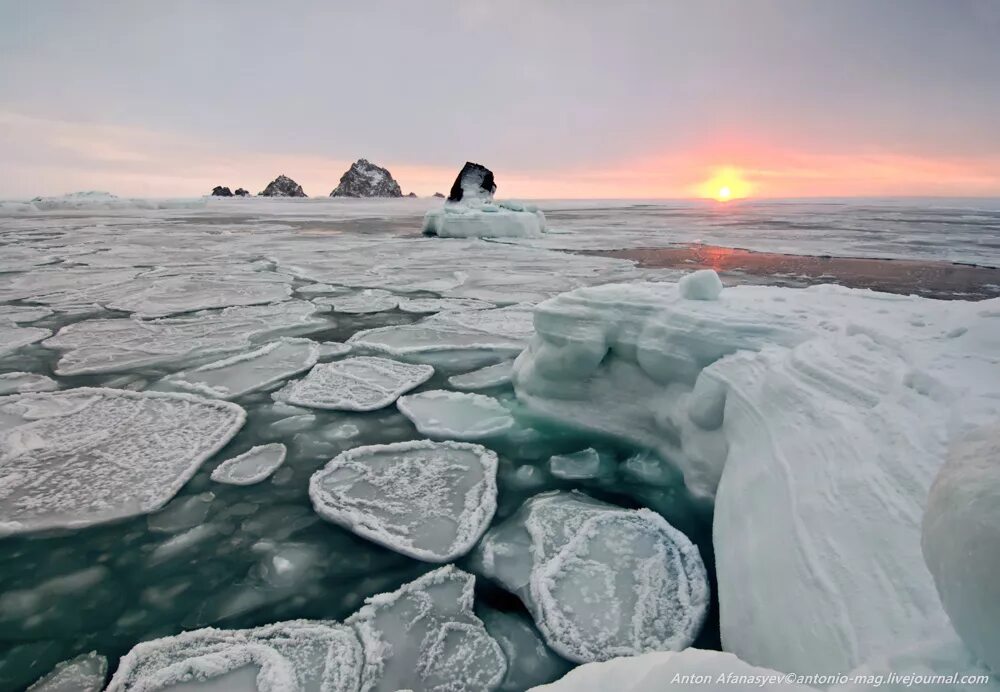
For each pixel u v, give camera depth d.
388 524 3.40
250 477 3.95
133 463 4.10
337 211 48.62
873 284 10.80
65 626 2.64
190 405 5.17
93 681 2.35
